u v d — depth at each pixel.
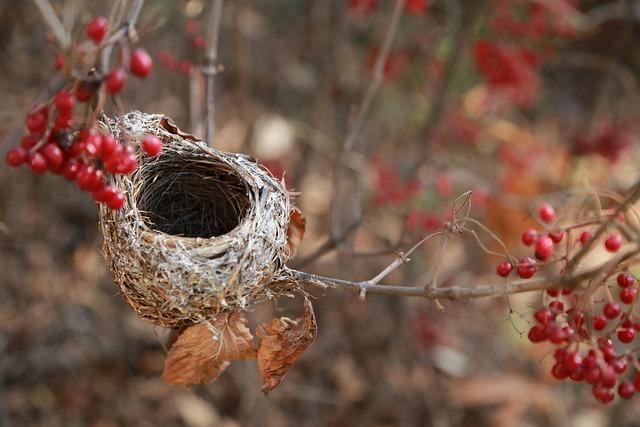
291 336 3.14
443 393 6.70
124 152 2.82
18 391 6.39
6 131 4.54
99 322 6.72
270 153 6.27
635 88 8.47
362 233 6.59
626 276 3.07
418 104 7.32
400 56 7.03
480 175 7.21
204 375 3.19
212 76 3.96
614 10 7.16
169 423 6.47
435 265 3.12
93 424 6.38
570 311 3.07
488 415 6.79
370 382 6.77
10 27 6.06
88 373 6.59
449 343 7.03
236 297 3.15
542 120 8.76
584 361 3.01
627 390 3.06
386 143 7.43
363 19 7.56
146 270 3.11
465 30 6.48
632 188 3.51
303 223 3.39
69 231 6.70
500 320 7.26
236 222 3.67
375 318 6.82
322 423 6.70
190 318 3.15
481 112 7.12
